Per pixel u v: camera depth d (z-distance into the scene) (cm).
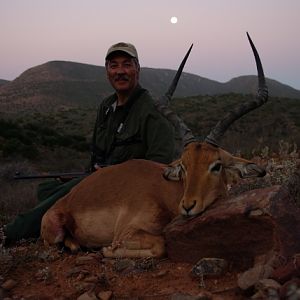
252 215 111
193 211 125
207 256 120
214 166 134
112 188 148
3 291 118
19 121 1191
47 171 597
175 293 104
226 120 143
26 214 176
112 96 194
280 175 173
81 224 150
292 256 106
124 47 185
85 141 899
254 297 98
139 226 135
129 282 117
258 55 151
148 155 177
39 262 139
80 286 115
